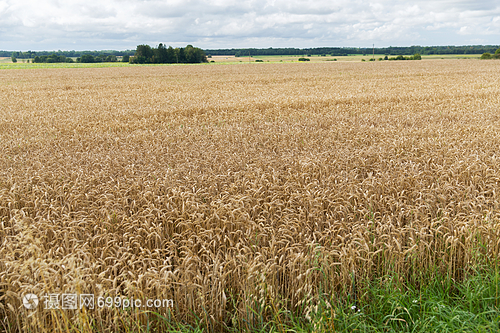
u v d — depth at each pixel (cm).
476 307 408
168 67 7175
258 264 397
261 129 1270
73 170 783
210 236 470
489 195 634
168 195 600
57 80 4094
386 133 1111
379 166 771
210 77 4259
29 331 372
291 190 636
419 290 444
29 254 448
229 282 436
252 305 402
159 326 397
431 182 684
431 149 909
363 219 522
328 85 3000
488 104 1691
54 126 1403
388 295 414
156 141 1118
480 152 830
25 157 914
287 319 409
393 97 2039
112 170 772
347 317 388
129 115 1644
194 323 406
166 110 1730
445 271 468
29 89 3092
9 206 568
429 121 1373
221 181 691
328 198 580
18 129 1359
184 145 1026
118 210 567
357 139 1058
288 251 473
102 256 439
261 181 659
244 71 5341
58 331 370
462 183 660
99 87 3206
